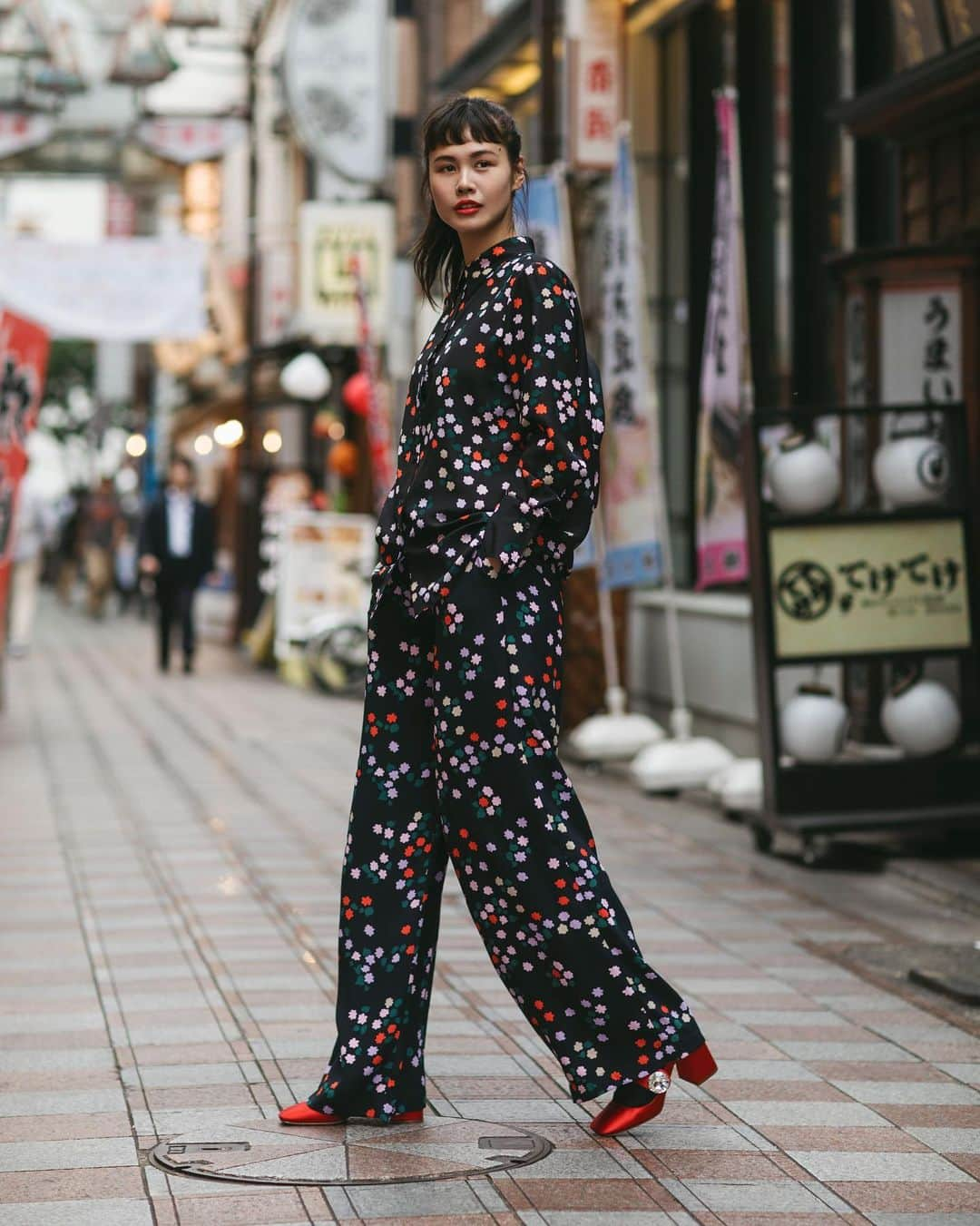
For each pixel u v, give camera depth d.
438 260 4.11
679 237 12.61
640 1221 3.39
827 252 10.27
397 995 3.90
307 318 18.81
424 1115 4.05
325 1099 3.92
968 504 7.67
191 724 13.43
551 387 3.73
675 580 12.45
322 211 18.75
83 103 26.75
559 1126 3.98
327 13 18.52
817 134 10.36
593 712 11.50
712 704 11.16
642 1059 3.81
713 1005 5.18
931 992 5.35
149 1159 3.75
